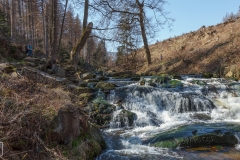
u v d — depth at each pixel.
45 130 4.38
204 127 6.63
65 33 35.12
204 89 10.41
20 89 5.53
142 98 9.22
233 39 19.14
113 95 9.18
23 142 3.97
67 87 8.30
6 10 26.70
